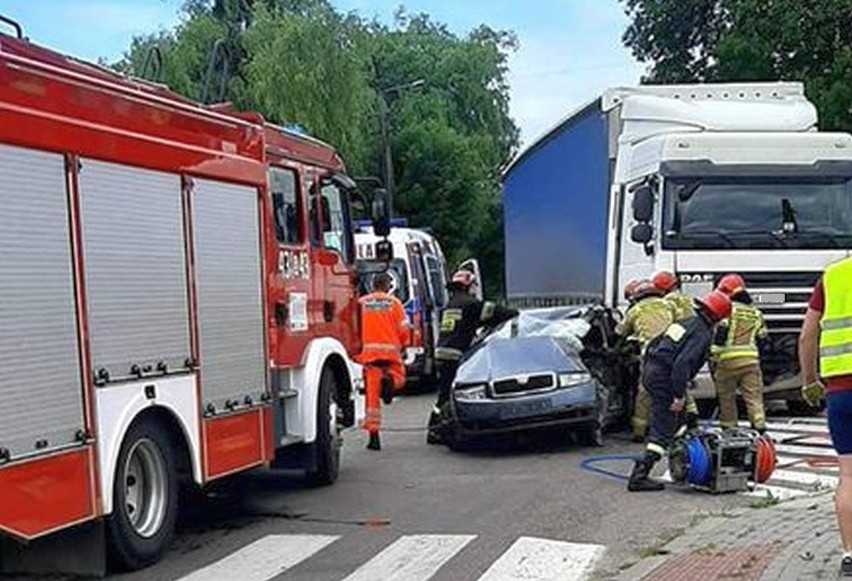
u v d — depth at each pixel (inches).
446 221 2215.8
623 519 389.1
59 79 298.2
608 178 751.7
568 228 855.7
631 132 708.7
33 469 278.8
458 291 629.0
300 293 449.7
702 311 442.0
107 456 308.5
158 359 336.5
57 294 291.6
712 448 427.8
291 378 440.1
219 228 378.3
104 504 307.3
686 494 430.3
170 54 1398.9
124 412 317.4
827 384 275.9
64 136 297.6
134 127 331.3
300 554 353.1
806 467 485.4
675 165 636.1
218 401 370.6
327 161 493.0
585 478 477.1
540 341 594.9
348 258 516.1
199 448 357.4
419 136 2206.0
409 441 634.8
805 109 696.4
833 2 1460.4
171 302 345.4
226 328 378.6
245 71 1491.1
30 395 279.0
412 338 955.3
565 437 592.1
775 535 343.0
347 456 575.8
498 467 521.3
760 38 1503.4
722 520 374.3
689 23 1856.5
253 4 1560.0
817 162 637.9
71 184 299.9
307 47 1498.5
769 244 627.2
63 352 292.7
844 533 279.9
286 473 516.7
